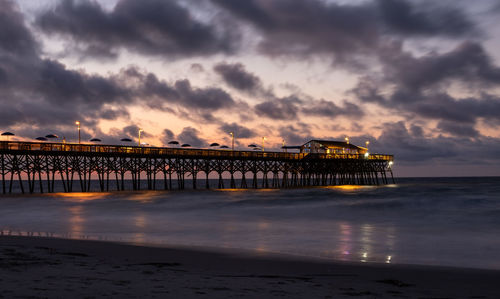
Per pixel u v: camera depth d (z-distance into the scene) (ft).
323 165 248.73
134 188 194.70
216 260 42.47
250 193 184.96
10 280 28.43
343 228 72.13
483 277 35.91
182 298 25.23
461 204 106.01
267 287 29.50
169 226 76.64
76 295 24.81
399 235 63.31
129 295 25.45
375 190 205.67
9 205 124.36
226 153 206.39
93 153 173.68
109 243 53.62
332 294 28.22
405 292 29.99
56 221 85.30
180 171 204.95
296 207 113.19
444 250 50.78
